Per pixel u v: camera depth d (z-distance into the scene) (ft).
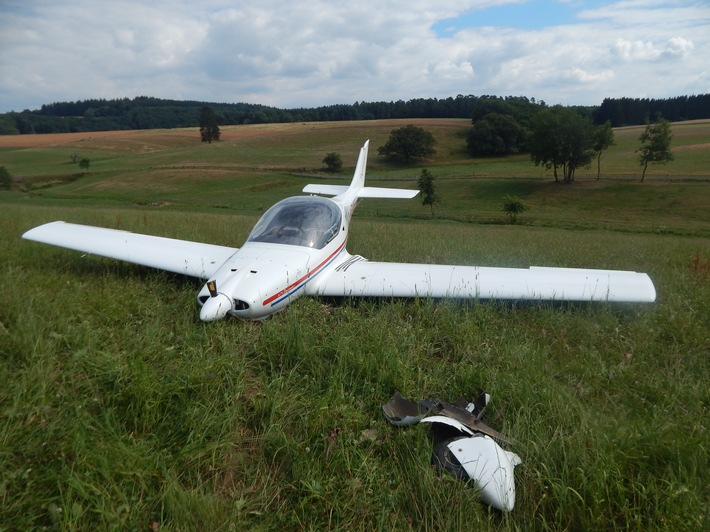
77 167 310.24
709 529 7.98
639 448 9.77
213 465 9.05
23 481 8.02
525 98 619.26
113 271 21.56
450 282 19.44
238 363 12.55
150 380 10.92
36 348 11.81
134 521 7.62
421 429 9.81
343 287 19.26
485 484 8.39
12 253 22.95
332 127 483.10
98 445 8.93
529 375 12.46
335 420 10.41
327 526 8.05
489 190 238.48
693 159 282.97
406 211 189.06
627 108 561.84
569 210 195.93
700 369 13.91
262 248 19.15
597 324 17.11
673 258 32.55
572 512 8.23
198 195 223.10
